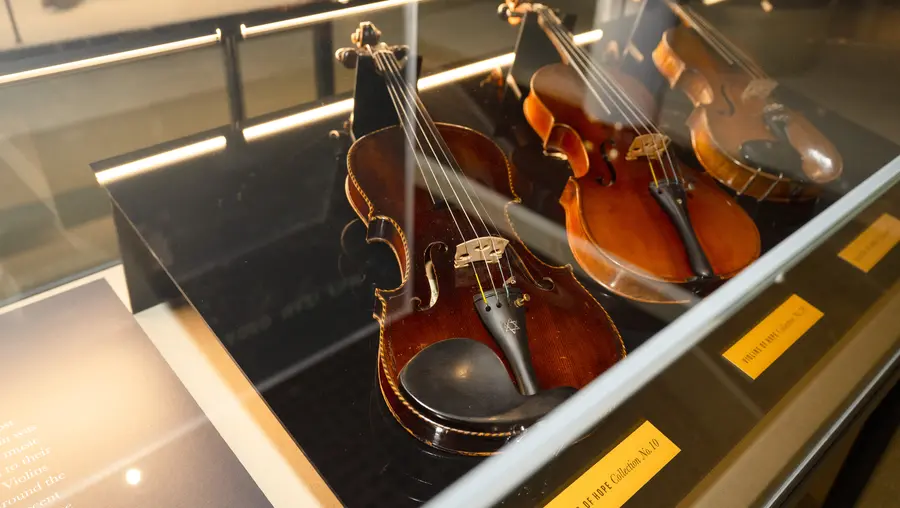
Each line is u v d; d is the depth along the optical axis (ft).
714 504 2.32
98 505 2.60
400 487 2.44
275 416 2.66
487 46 4.42
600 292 3.13
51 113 3.44
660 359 2.48
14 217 3.54
